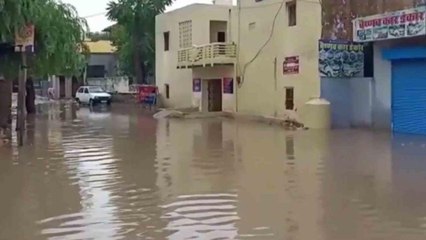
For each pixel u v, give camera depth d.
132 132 23.23
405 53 22.16
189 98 38.66
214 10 38.09
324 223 8.48
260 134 22.16
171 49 41.25
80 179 12.34
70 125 26.83
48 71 23.62
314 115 24.67
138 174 12.92
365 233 7.95
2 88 23.16
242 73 32.03
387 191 10.80
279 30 28.28
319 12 25.28
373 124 24.33
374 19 22.53
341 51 25.12
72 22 23.83
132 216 9.04
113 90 59.31
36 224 8.61
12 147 18.02
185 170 13.43
